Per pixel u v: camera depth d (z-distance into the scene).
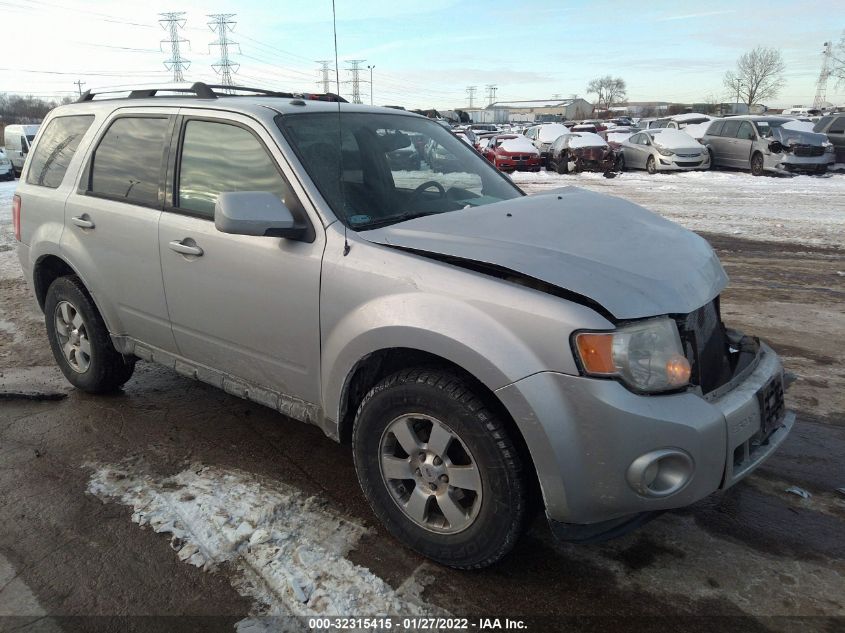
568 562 2.72
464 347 2.36
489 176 3.79
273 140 3.03
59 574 2.65
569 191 3.56
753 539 2.84
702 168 19.27
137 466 3.45
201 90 3.53
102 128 3.90
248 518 2.98
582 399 2.22
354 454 2.83
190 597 2.52
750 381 2.61
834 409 4.01
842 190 14.42
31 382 4.55
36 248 4.17
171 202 3.42
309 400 3.01
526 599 2.51
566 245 2.62
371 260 2.66
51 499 3.16
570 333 2.24
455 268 2.50
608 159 19.25
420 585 2.58
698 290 2.56
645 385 2.27
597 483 2.27
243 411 4.10
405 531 2.71
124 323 3.82
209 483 3.28
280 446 3.66
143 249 3.50
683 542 2.83
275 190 3.01
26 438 3.77
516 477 2.38
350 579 2.60
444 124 4.10
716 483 2.37
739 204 12.69
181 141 3.42
